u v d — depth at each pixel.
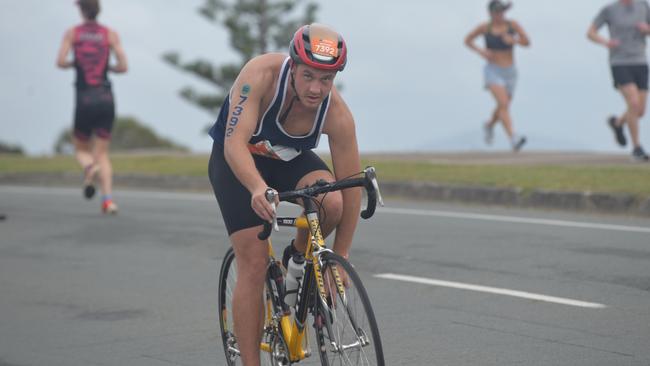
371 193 12.06
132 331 18.42
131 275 23.45
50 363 16.66
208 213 33.59
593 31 38.34
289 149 13.27
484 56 46.09
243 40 112.94
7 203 38.69
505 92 46.19
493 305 18.81
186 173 43.81
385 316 18.38
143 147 103.00
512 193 32.53
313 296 12.79
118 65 33.47
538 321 17.55
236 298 13.51
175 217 32.75
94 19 33.19
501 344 16.25
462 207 32.78
